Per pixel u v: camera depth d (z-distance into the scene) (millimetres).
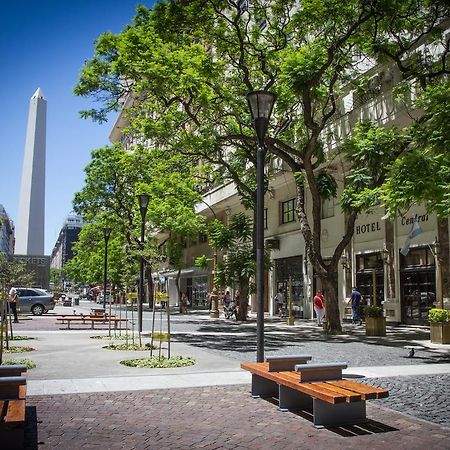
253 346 15195
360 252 27125
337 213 29391
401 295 24062
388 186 12391
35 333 19000
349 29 18359
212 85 20734
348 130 24250
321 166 26922
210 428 6082
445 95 11992
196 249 52719
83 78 20281
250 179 29016
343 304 28125
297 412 6883
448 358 12539
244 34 22062
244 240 29016
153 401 7473
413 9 18359
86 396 7770
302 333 20453
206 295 49406
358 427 6148
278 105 22109
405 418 6570
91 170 43156
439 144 12156
